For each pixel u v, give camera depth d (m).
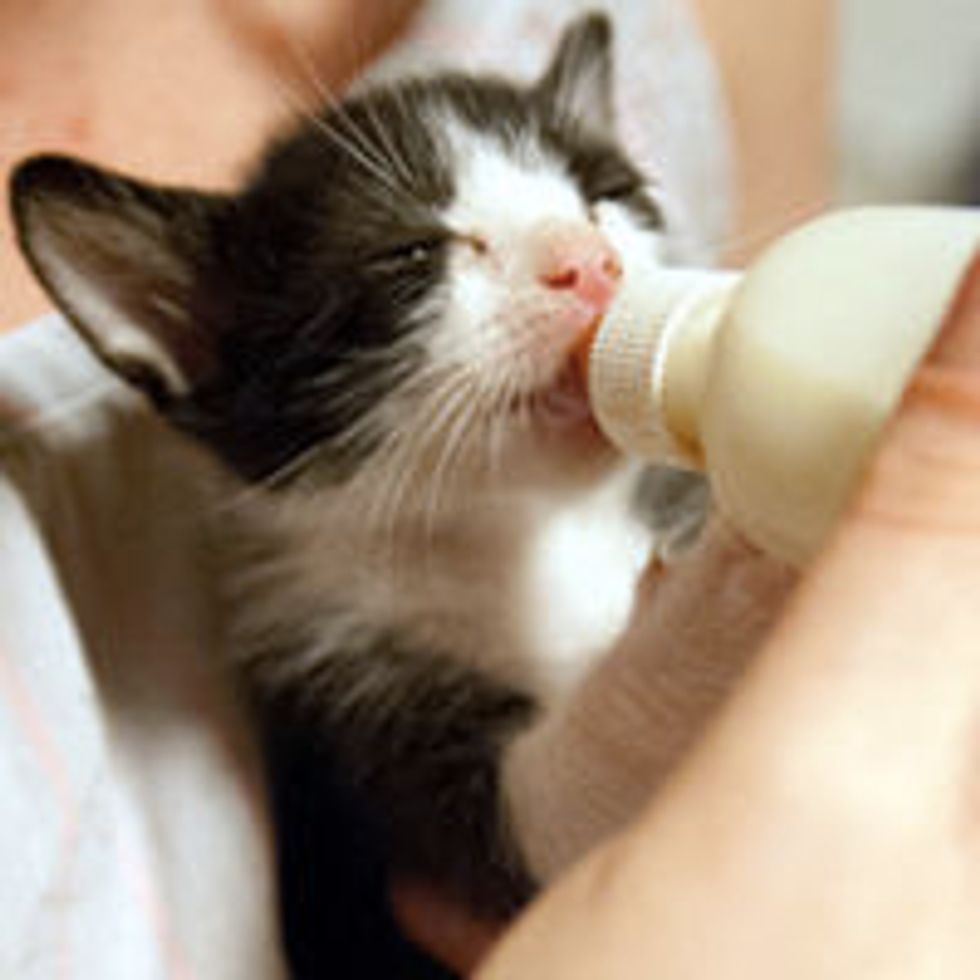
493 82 0.37
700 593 0.28
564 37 0.38
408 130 0.35
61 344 0.33
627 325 0.28
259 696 0.37
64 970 0.30
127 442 0.34
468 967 0.39
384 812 0.38
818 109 0.55
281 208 0.34
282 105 0.38
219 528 0.36
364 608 0.37
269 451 0.35
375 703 0.38
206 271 0.34
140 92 0.39
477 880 0.37
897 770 0.21
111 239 0.33
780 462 0.25
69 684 0.31
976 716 0.21
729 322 0.26
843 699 0.21
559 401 0.33
